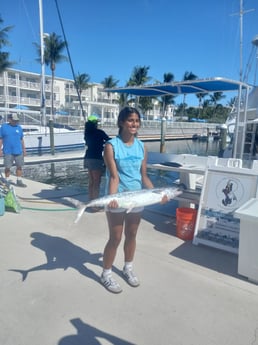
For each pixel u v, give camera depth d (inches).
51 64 1651.1
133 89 265.1
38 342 85.7
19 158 290.4
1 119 680.4
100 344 85.4
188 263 136.3
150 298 108.3
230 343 86.7
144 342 86.4
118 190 105.8
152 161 233.8
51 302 104.4
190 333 90.5
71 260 136.7
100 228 179.5
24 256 139.7
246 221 115.3
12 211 208.1
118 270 127.6
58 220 192.7
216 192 156.3
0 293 109.3
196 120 2497.5
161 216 207.8
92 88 2593.5
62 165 568.7
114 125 1461.6
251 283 120.1
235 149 232.5
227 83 216.4
